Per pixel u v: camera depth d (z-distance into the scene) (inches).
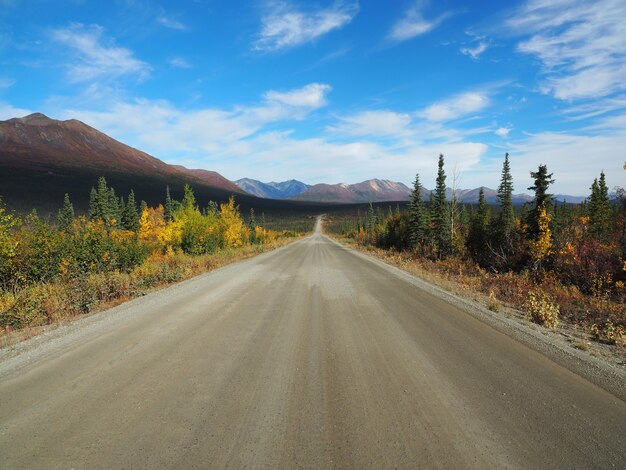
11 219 446.6
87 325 258.1
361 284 475.8
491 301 392.2
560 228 898.7
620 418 135.2
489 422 130.5
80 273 461.1
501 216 1108.5
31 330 256.5
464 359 196.7
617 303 495.2
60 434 118.5
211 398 146.2
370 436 120.2
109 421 127.0
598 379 172.9
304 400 146.1
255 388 156.6
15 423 125.3
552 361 196.4
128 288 395.2
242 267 690.2
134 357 192.2
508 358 199.2
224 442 115.3
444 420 131.4
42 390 151.6
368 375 173.3
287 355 199.6
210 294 386.9
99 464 103.1
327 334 242.4
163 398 145.3
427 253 1274.6
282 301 354.6
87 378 164.4
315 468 102.7
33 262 451.2
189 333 238.2
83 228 609.6
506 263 935.0
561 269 716.0
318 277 545.0
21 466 102.1
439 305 342.3
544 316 315.9
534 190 901.2
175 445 113.2
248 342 222.1
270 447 113.0
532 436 121.6
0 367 179.5
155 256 739.4
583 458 109.5
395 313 306.3
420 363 189.8
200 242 929.5
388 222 2021.4
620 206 716.7
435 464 105.3
